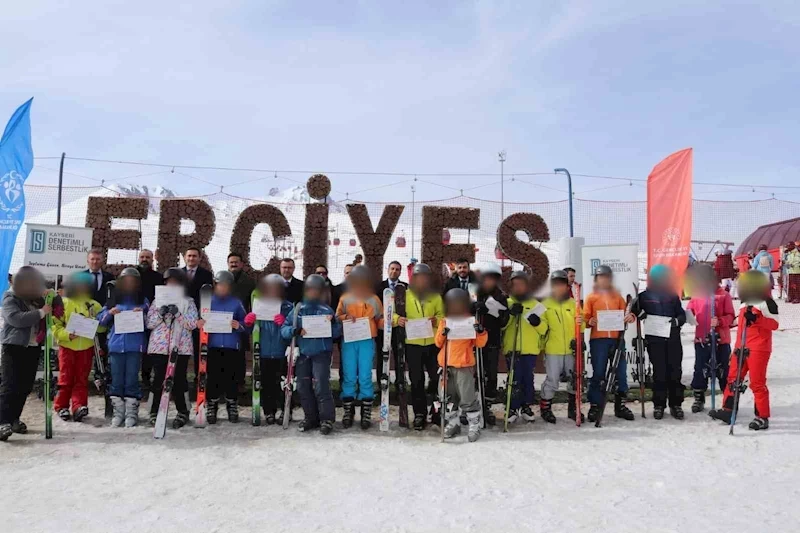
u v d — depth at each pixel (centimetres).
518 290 722
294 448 598
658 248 949
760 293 654
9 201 896
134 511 419
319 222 994
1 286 881
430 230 994
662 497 439
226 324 697
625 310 747
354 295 707
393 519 401
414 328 681
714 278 770
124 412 695
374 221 1101
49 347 634
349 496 450
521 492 456
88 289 724
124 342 684
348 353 702
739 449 577
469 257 995
